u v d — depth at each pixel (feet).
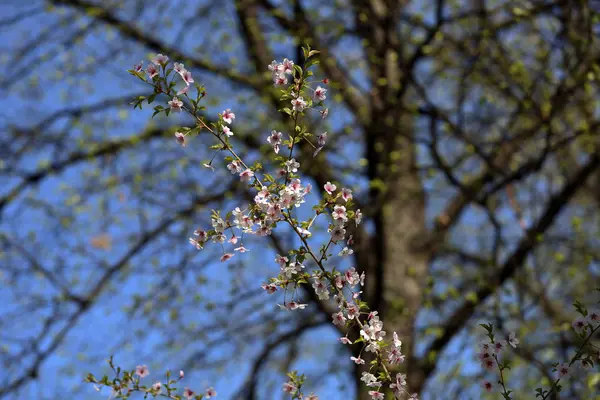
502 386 8.07
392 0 24.59
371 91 24.48
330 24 24.80
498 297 21.16
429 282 21.79
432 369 21.27
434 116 21.88
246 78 24.62
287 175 7.97
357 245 22.35
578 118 24.23
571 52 22.49
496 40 22.34
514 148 23.68
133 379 8.73
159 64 7.63
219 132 7.93
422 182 25.13
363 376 8.01
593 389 14.88
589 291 24.16
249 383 26.08
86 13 25.73
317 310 25.50
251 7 26.13
